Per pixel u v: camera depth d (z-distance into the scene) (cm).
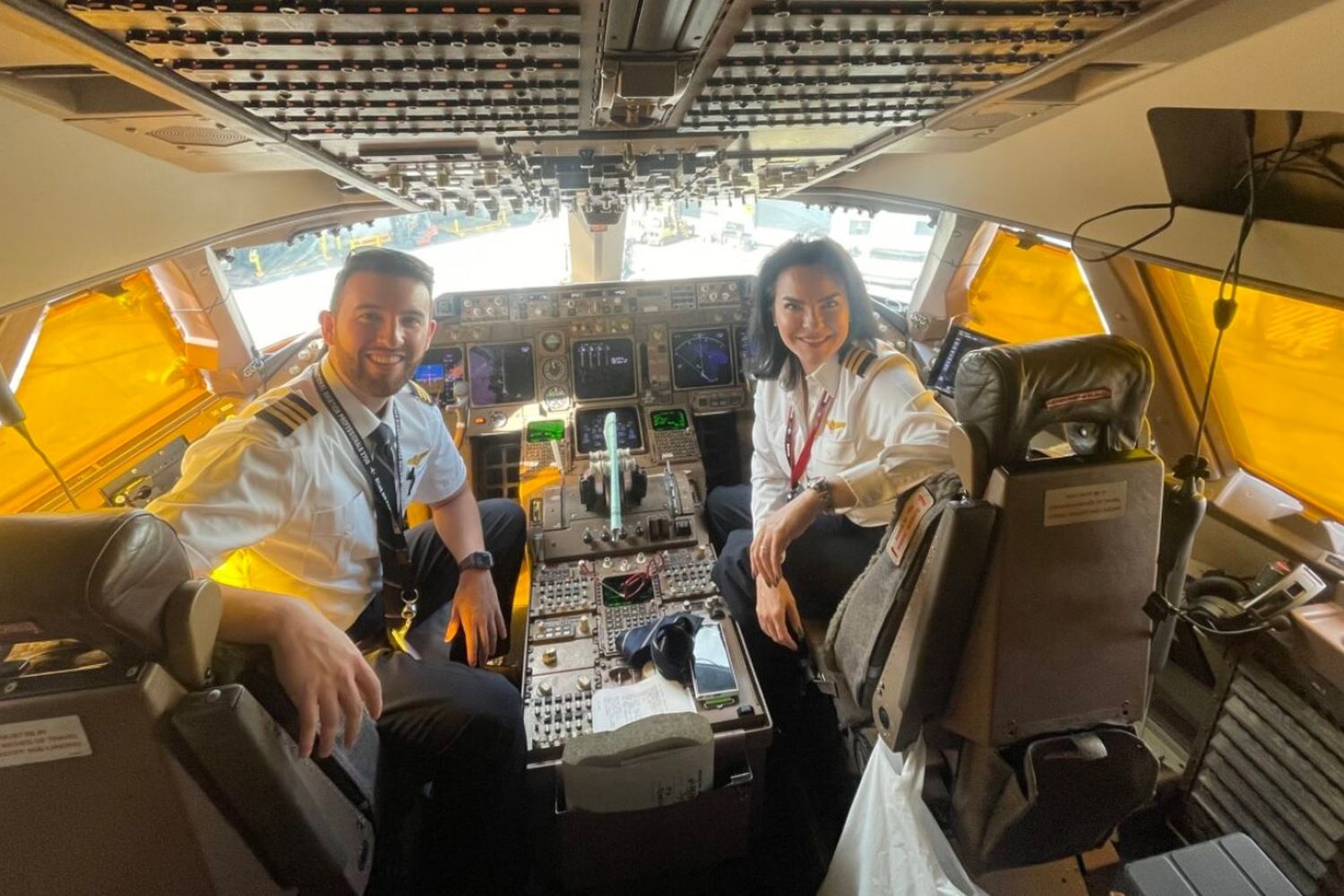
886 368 187
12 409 116
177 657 83
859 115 125
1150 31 82
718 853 165
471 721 158
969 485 112
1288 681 162
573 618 210
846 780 183
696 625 194
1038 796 119
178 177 154
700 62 93
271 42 77
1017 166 158
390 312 164
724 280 319
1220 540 213
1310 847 155
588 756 141
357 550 175
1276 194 119
